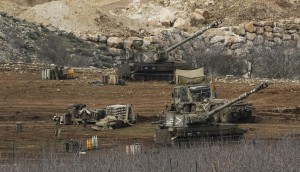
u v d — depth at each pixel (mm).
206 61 133250
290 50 145875
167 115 56344
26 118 79688
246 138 61000
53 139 63594
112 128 70500
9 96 94312
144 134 66125
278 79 116062
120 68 109625
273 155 43906
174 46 109938
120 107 73812
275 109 82312
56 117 74875
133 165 41594
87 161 44312
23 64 125500
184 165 41812
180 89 73250
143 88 98438
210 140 54094
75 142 55375
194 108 71562
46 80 106000
